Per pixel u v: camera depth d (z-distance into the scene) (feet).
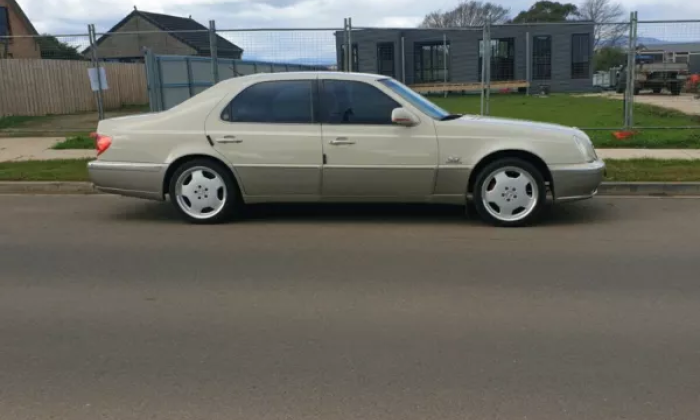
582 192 23.77
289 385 11.89
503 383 11.91
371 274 18.35
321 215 26.43
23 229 24.41
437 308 15.65
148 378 12.22
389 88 24.22
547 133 23.59
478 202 24.03
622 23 43.75
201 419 10.74
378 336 14.03
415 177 23.73
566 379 12.03
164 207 28.50
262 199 24.67
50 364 12.85
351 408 11.05
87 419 10.76
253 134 24.07
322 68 54.65
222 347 13.56
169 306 15.94
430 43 135.44
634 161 36.09
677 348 13.32
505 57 140.67
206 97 24.70
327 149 23.81
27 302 16.34
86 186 32.27
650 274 18.20
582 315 15.14
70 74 86.28
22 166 37.19
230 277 18.19
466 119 24.32
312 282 17.67
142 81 104.06
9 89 77.41
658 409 10.96
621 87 64.64
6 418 10.79
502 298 16.30
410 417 10.75
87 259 20.21
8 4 138.82
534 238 22.35
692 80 123.54
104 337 14.14
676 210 26.84
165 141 24.43
